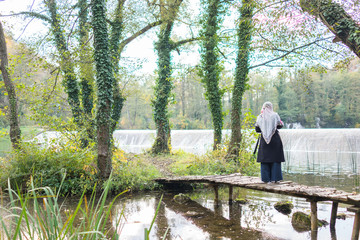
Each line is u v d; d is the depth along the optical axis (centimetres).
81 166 847
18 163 816
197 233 478
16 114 1046
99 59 851
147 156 1645
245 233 479
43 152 859
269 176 612
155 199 773
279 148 597
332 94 6612
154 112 1767
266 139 590
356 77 6266
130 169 963
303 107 6375
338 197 448
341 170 1169
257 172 1123
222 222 549
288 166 1286
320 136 2070
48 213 160
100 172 841
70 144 943
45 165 825
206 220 564
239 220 563
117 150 1049
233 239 448
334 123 6444
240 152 1148
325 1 500
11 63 1031
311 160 1509
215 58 1416
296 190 513
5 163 841
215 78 1432
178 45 1747
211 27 1375
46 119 988
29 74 1030
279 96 6519
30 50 1045
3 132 1027
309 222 524
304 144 2031
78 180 823
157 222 547
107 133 852
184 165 1229
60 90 1116
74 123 1038
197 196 819
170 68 1708
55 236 159
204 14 1415
